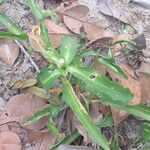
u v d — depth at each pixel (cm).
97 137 38
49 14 47
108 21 52
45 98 45
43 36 43
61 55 41
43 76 40
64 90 40
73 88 44
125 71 47
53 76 40
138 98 44
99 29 50
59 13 50
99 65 46
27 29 50
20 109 45
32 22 50
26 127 44
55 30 48
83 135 43
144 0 54
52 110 43
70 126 45
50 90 44
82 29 50
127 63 49
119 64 48
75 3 52
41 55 48
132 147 45
